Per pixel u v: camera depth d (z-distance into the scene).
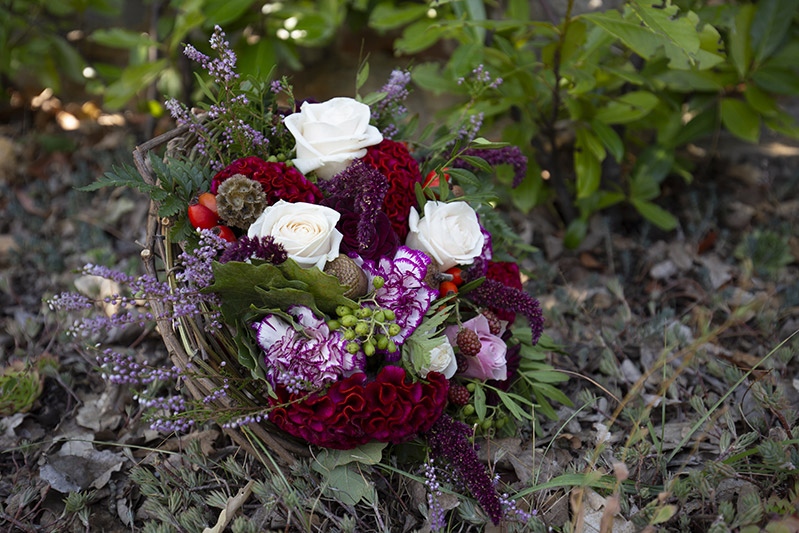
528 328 0.79
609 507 0.64
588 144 0.92
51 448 0.77
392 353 0.68
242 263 0.64
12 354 0.85
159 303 0.69
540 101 0.96
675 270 0.96
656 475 0.71
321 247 0.67
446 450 0.68
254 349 0.68
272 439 0.69
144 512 0.72
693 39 0.77
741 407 0.77
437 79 0.96
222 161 0.73
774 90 0.94
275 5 1.08
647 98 0.89
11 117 1.33
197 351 0.68
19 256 0.97
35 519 0.71
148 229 0.70
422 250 0.71
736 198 1.08
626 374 0.83
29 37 1.25
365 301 0.69
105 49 1.44
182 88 1.09
